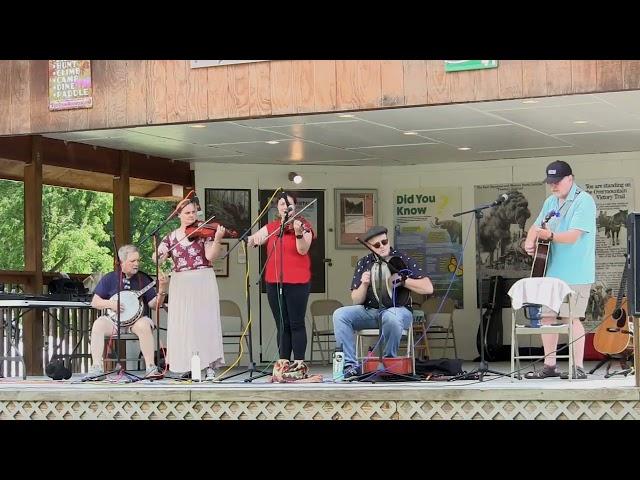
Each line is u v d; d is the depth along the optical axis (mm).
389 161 13789
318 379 8828
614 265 13266
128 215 12570
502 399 7512
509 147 12633
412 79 9336
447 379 8570
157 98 10320
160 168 13133
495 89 9039
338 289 14070
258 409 7852
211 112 10102
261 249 13812
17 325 11461
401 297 8898
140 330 9523
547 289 8398
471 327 13867
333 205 14102
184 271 9344
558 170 8945
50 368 9672
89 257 24766
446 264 14000
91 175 13773
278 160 13562
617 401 7371
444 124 10781
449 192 14008
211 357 9328
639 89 8680
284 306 9094
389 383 8305
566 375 8906
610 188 13312
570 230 8828
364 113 9977
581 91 8789
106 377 9469
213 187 13711
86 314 12398
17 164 12281
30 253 11359
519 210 13688
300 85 9750
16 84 10859
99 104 10539
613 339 9422
